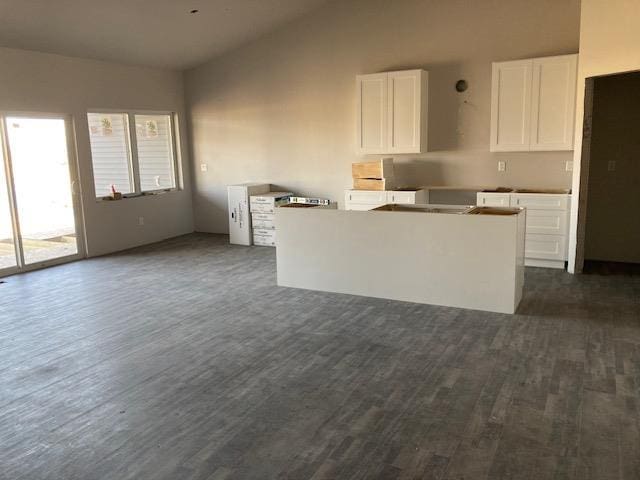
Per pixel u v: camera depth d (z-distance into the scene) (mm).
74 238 7375
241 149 8711
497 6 6547
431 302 4961
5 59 6379
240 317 4723
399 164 7453
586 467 2459
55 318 4805
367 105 7219
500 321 4445
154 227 8586
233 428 2875
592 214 6562
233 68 8516
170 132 8898
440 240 4828
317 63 7828
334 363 3689
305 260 5555
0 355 3957
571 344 3920
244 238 8148
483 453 2586
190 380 3479
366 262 5219
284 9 7363
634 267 6207
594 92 6305
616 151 6316
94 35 6625
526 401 3084
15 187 6574
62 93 7059
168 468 2529
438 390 3250
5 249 6527
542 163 6574
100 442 2770
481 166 6945
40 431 2889
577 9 6152
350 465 2516
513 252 4535
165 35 7195
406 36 7137
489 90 6750
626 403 3035
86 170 7438
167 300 5293
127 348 4055
